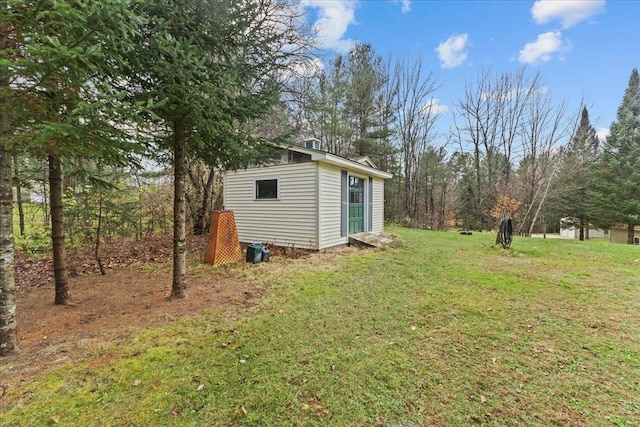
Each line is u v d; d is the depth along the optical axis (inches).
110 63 102.4
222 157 166.1
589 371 91.4
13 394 78.1
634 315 137.5
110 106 91.4
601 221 768.3
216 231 248.5
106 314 136.3
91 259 258.7
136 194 354.0
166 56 120.3
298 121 403.9
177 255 156.4
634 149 725.9
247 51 150.2
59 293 148.1
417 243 377.7
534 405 75.8
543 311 142.1
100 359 96.5
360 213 405.7
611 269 231.3
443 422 70.0
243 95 155.9
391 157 793.6
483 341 111.2
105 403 75.4
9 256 97.7
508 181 763.4
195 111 124.1
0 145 90.7
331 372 90.0
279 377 87.2
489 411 73.5
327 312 139.3
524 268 233.8
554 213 844.6
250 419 70.6
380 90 774.5
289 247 322.0
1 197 93.4
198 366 92.8
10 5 76.1
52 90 90.2
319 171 303.3
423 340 111.7
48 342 108.1
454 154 963.3
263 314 136.6
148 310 141.1
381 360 97.2
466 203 902.4
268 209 339.0
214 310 141.3
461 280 197.2
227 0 131.4
